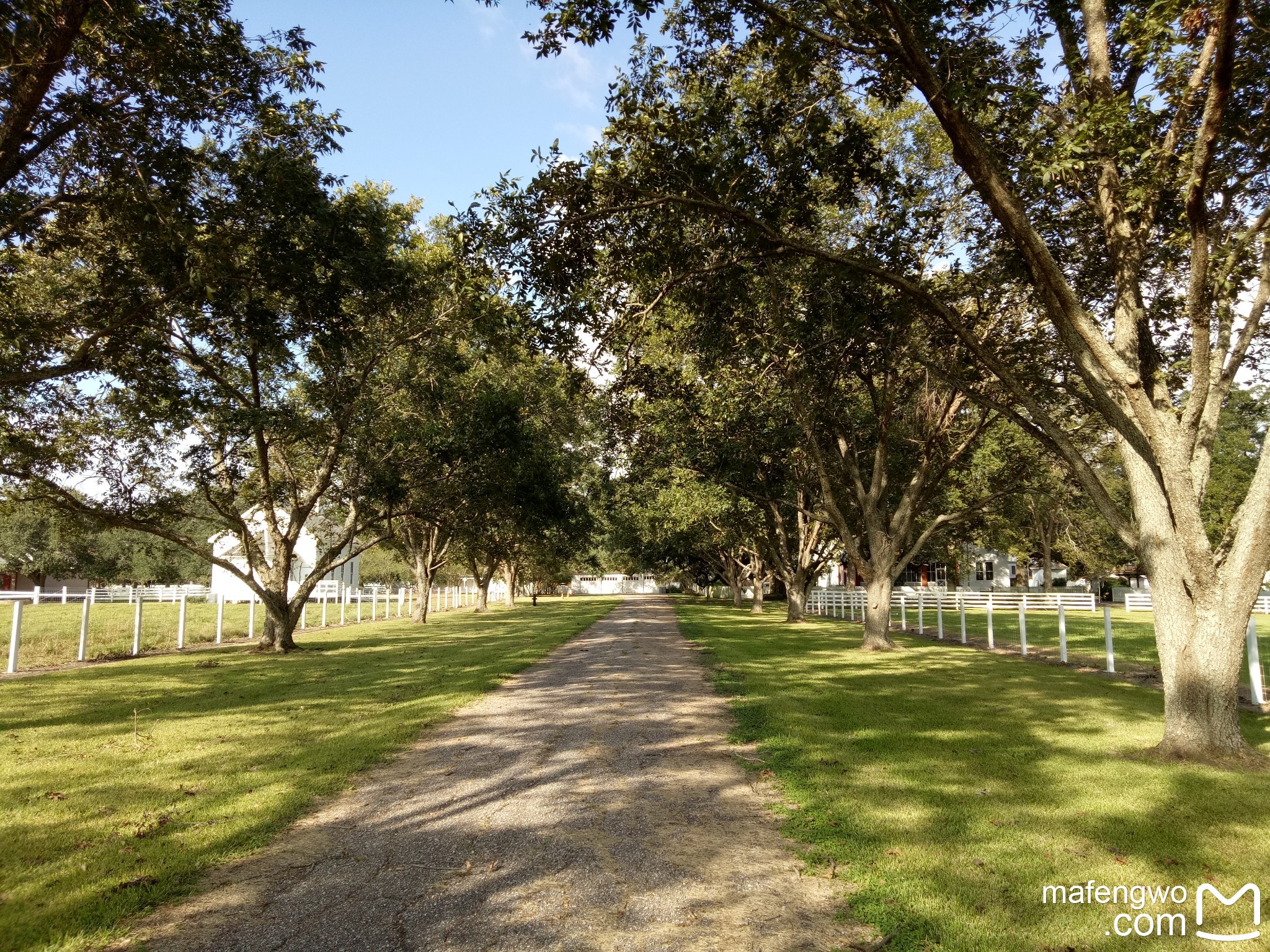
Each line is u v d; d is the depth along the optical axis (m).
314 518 28.08
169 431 16.12
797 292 14.43
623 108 9.36
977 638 23.02
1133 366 8.23
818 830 5.18
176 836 5.05
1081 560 45.72
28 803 5.75
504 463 18.58
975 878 4.34
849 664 14.78
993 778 6.45
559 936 3.69
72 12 7.74
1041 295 8.46
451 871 4.53
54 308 13.22
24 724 8.97
